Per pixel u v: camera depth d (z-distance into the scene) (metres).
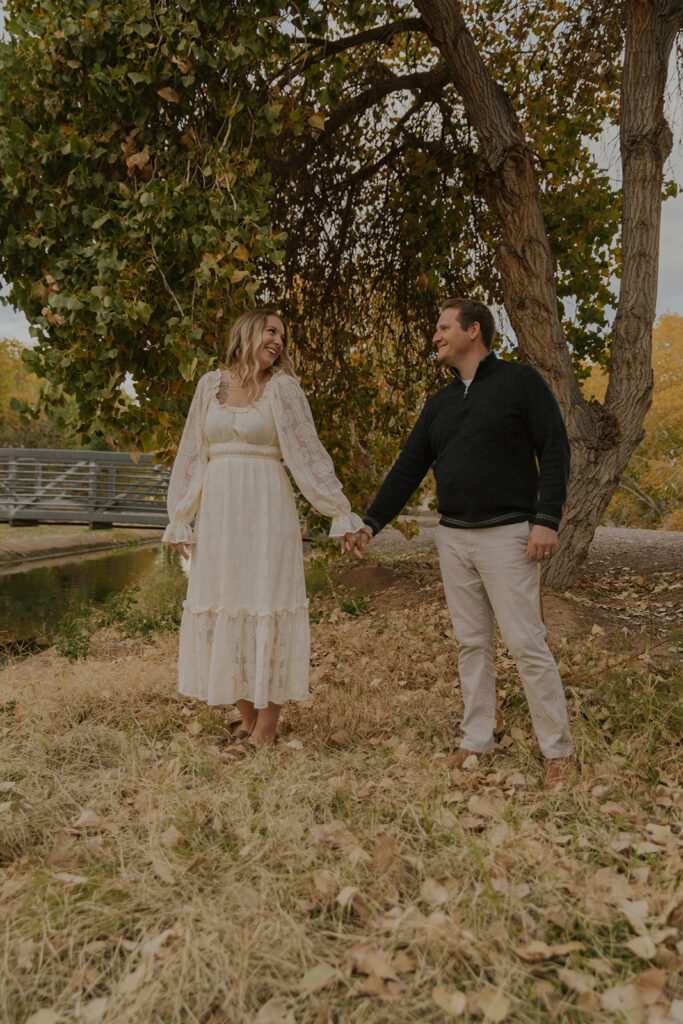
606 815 2.32
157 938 1.72
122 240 4.11
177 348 4.01
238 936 1.71
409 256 8.16
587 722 3.08
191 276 4.23
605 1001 1.51
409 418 8.52
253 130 4.68
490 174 6.41
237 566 2.93
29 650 6.36
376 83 7.45
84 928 1.80
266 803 2.41
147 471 16.91
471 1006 1.52
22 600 10.06
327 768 2.77
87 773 2.76
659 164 6.42
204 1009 1.53
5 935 1.73
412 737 3.13
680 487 30.48
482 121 6.34
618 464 6.67
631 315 6.57
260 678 2.90
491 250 8.18
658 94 6.31
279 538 2.97
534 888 1.93
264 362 2.95
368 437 8.45
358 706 3.43
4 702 3.70
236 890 1.95
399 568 8.59
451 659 4.40
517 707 3.36
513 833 2.17
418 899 1.91
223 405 2.96
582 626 5.39
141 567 16.06
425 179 7.63
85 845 2.19
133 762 2.76
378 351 8.63
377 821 2.30
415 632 5.31
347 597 7.23
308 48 5.94
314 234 7.82
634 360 6.57
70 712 3.45
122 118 4.28
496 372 2.71
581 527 6.72
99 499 16.34
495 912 1.80
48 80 4.18
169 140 4.46
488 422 2.66
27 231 4.39
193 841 2.20
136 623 6.28
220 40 4.32
